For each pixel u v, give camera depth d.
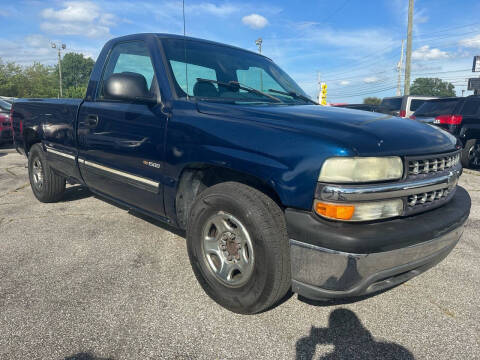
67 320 2.18
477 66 24.25
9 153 9.36
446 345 2.05
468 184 6.30
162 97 2.72
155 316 2.24
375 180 1.86
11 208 4.39
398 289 2.66
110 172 3.18
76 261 2.98
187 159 2.41
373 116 2.38
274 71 3.60
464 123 7.85
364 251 1.79
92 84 3.50
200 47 3.19
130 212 4.26
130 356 1.90
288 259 2.05
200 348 1.98
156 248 3.26
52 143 4.01
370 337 2.11
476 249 3.41
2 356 1.87
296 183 1.89
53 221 3.94
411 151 2.02
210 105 2.52
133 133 2.85
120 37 3.40
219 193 2.22
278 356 1.93
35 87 60.59
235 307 2.24
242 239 2.15
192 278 2.73
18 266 2.87
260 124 2.16
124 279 2.70
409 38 20.31
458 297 2.56
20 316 2.21
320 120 2.13
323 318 2.28
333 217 1.82
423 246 1.99
